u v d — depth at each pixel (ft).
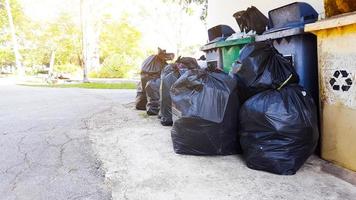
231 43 13.29
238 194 7.14
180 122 9.64
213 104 9.27
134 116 16.87
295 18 10.32
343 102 8.00
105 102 23.43
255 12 12.74
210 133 9.32
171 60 18.20
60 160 9.92
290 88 8.59
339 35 7.97
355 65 7.61
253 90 9.05
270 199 6.88
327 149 8.64
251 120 8.49
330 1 8.46
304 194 7.06
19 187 7.97
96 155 10.28
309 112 8.16
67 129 14.17
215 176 8.16
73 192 7.63
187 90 9.70
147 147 10.88
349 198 6.84
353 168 7.83
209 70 9.86
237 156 9.65
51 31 89.30
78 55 96.84
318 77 8.95
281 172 8.05
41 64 100.17
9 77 85.46
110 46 99.71
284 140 8.01
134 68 74.38
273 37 10.44
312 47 9.80
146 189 7.57
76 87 41.47
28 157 10.27
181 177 8.18
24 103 23.95
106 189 7.75
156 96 16.71
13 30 81.71
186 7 53.93
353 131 7.77
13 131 13.98
